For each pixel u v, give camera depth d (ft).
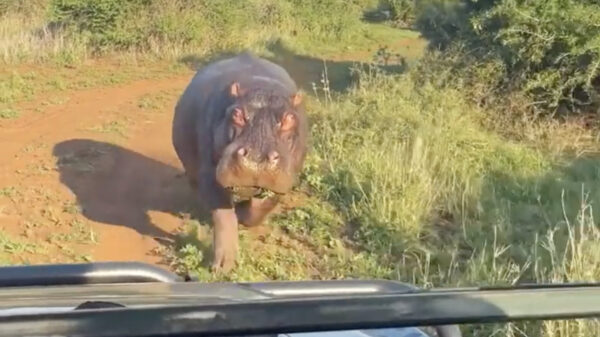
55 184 33.83
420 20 51.80
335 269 26.71
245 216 28.58
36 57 63.93
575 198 31.99
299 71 63.82
